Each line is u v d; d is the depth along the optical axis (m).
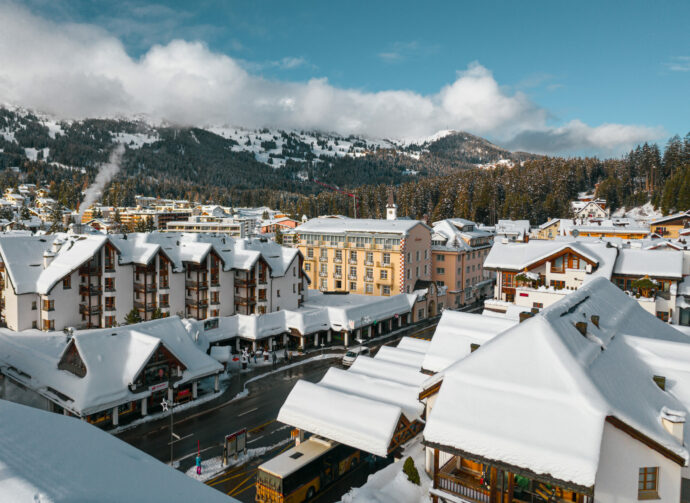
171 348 48.78
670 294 61.47
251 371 62.12
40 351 52.81
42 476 14.02
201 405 51.22
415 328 87.38
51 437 16.94
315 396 38.72
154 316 66.75
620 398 24.31
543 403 23.25
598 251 67.06
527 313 34.25
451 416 24.14
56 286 60.75
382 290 100.56
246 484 36.97
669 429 23.22
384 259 99.88
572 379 23.62
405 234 97.38
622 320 36.03
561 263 66.44
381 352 51.22
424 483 31.84
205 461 39.88
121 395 44.88
